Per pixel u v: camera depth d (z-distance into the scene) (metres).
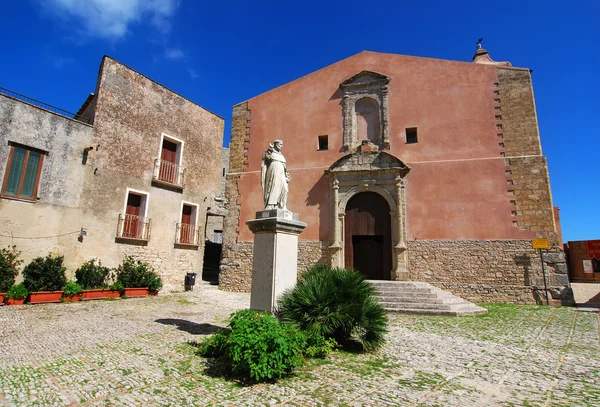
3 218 11.55
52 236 12.70
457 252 13.36
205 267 23.75
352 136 15.49
